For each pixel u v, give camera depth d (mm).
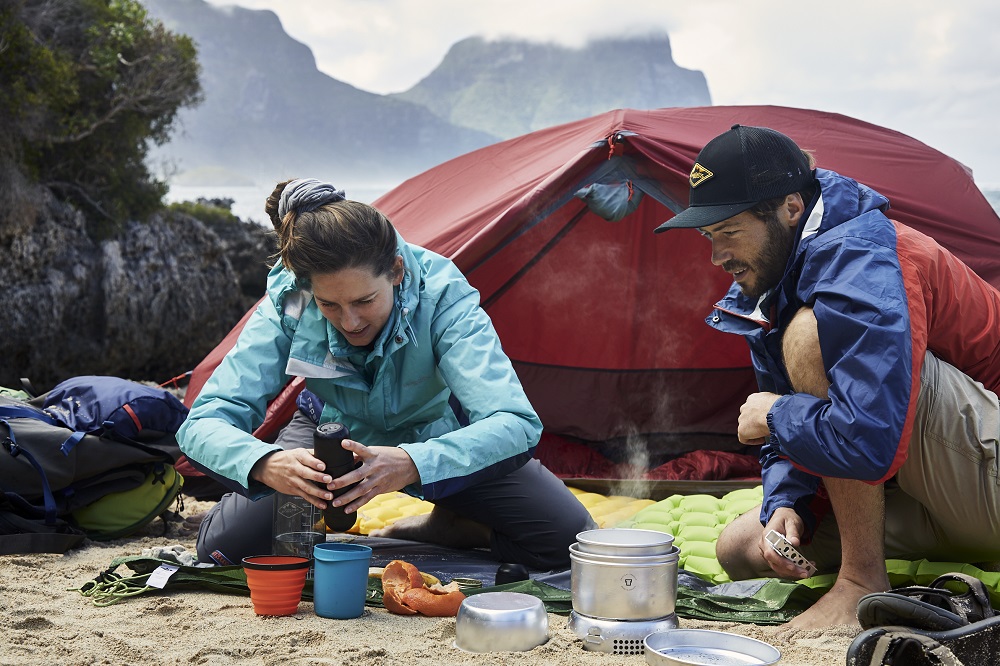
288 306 2553
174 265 17547
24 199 15203
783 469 2426
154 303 16984
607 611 2006
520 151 4789
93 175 17578
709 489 3836
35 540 2984
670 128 4223
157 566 2553
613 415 4738
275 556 2365
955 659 1528
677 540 3037
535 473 2789
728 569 2656
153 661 1864
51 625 2105
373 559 2943
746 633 2102
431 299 2562
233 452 2309
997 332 2273
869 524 2152
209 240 18531
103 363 16453
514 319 4660
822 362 2094
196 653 1890
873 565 2162
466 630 1990
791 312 2287
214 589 2441
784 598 2281
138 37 18375
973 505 2158
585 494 3850
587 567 2041
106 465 3238
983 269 4332
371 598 2363
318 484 2184
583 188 3875
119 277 16484
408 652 1945
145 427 3361
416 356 2574
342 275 2230
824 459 2002
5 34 15695
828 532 2477
